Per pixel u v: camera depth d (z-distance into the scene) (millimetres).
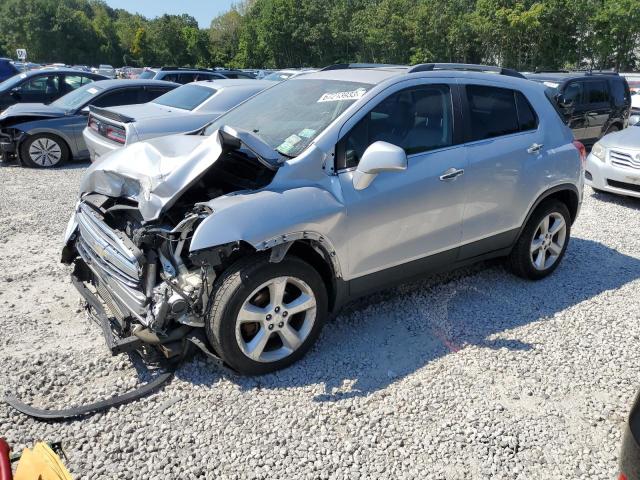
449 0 51312
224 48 81312
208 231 3049
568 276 5195
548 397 3379
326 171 3566
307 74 4676
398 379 3512
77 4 120438
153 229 3209
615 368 3691
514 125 4570
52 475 1877
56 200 7539
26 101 12148
